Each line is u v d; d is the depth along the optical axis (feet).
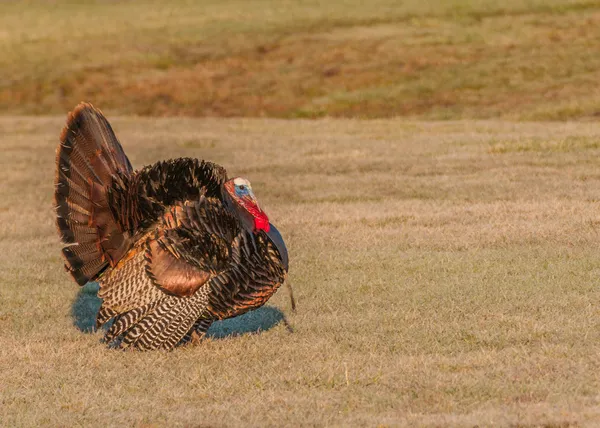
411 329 105.50
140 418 81.41
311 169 233.96
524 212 165.58
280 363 96.12
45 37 599.57
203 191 99.30
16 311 125.49
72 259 100.01
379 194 198.18
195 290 96.63
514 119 350.02
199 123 352.28
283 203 195.42
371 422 76.84
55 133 338.34
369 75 453.58
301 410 81.15
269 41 541.34
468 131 290.97
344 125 327.88
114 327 98.78
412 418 76.95
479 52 469.98
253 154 263.49
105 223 99.30
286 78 466.70
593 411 76.02
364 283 128.67
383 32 536.83
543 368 88.28
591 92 377.30
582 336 98.43
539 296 115.34
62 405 86.07
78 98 463.42
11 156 286.46
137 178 98.43
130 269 98.32
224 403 84.64
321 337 105.09
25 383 93.61
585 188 185.78
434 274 130.31
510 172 207.92
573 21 511.81
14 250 167.02
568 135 255.91
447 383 85.51
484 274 127.65
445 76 435.53
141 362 97.71
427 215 170.19
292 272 137.59
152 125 349.41
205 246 95.91
